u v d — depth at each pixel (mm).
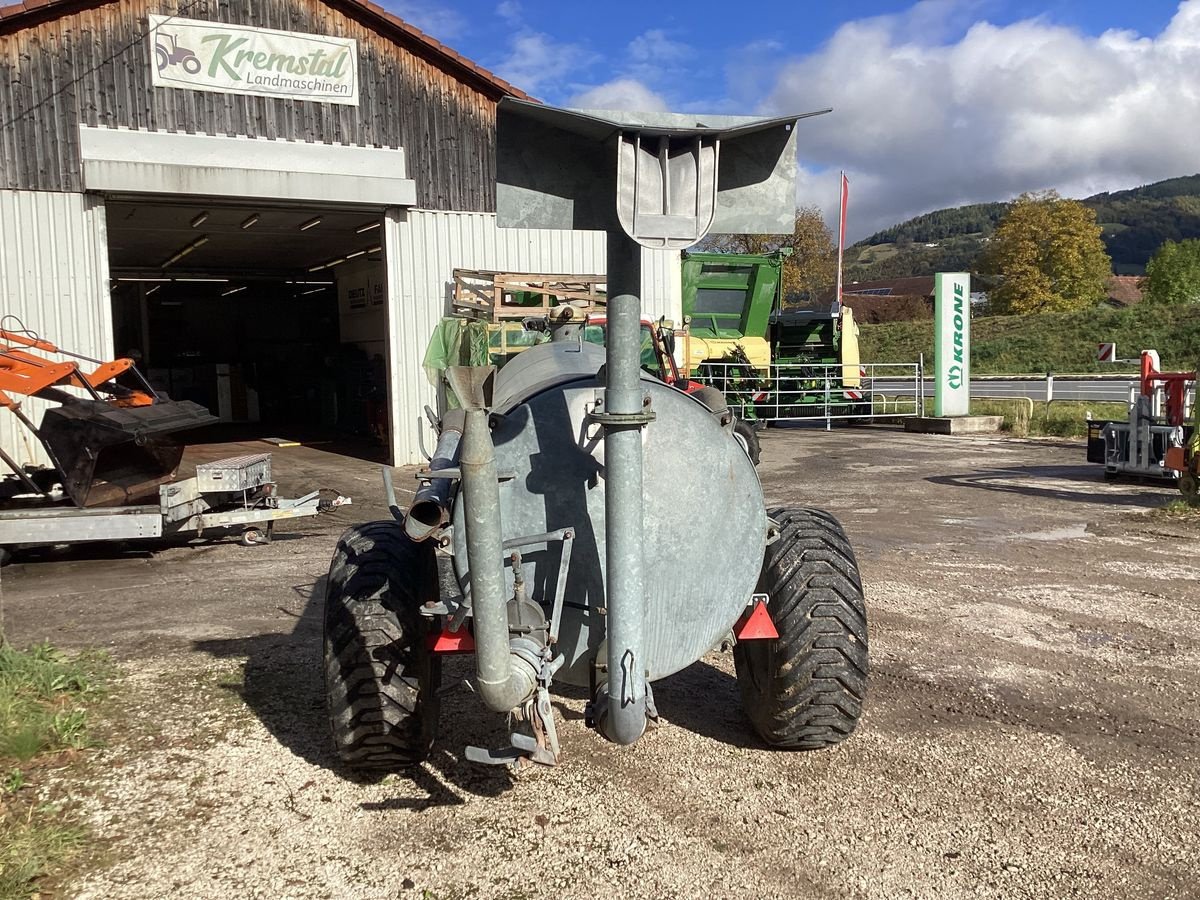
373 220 15875
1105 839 3242
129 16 12367
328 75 13523
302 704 4453
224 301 28641
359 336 21391
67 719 4121
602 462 3037
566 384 3158
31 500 8328
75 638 5582
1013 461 14000
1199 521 9062
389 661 3412
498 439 3090
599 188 2754
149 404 8391
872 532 8664
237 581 7160
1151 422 11477
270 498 8836
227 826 3307
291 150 13359
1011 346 43875
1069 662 5055
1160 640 5426
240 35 12914
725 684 4832
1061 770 3770
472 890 2934
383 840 3225
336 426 22734
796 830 3297
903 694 4594
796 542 3734
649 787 3623
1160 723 4238
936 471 12984
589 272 15430
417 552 3676
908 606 6145
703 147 2727
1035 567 7238
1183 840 3236
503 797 3539
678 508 3133
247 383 26812
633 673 2846
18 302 12039
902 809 3447
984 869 3057
